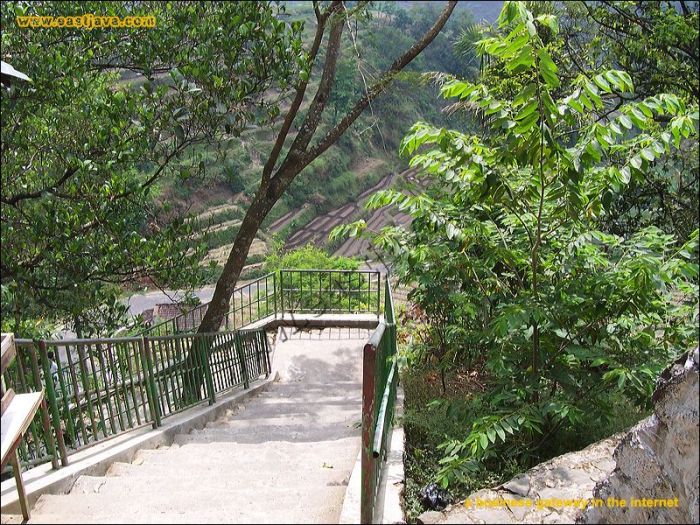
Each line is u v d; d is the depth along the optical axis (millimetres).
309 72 7594
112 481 4035
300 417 6832
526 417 3938
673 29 8625
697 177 9148
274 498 3611
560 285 4414
